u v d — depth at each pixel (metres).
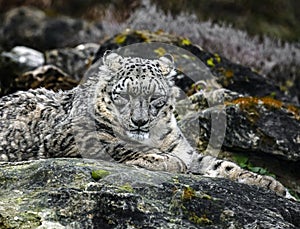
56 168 12.28
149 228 11.02
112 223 11.09
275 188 14.25
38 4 42.00
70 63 26.92
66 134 15.10
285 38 38.91
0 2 42.06
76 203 11.33
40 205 11.38
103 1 41.88
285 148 17.45
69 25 37.50
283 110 18.31
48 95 16.17
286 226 11.48
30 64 26.44
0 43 36.38
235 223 11.34
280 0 42.16
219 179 12.83
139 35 24.67
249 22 39.84
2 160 15.30
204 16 39.31
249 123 17.83
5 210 11.23
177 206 11.48
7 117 15.74
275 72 29.41
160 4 38.69
